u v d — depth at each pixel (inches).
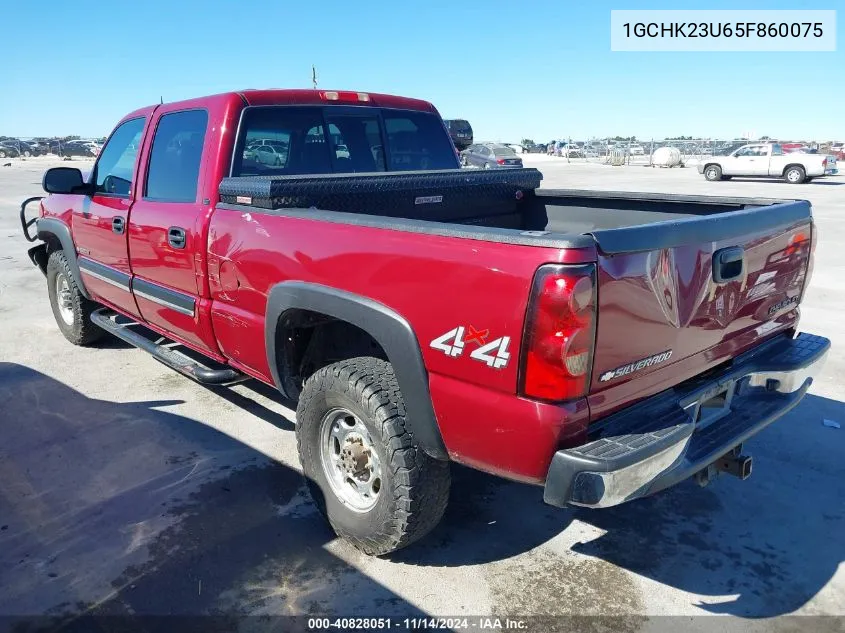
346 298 113.8
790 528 134.5
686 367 109.9
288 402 194.4
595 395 94.9
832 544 129.3
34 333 258.8
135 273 181.0
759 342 129.9
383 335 108.7
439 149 200.8
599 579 119.4
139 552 126.0
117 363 224.5
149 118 175.8
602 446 93.4
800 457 161.5
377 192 145.9
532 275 89.7
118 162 191.2
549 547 128.6
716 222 107.1
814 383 205.8
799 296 137.2
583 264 88.0
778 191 858.8
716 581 118.9
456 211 167.9
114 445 167.6
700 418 116.3
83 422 180.4
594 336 91.0
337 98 173.5
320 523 135.7
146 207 169.3
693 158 1521.9
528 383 91.7
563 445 93.2
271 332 132.3
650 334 99.6
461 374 99.5
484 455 100.1
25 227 247.1
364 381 113.1
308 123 166.4
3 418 182.5
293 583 118.0
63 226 217.9
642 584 118.2
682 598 114.5
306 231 122.0
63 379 210.7
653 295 98.0
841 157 1594.5
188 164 158.2
